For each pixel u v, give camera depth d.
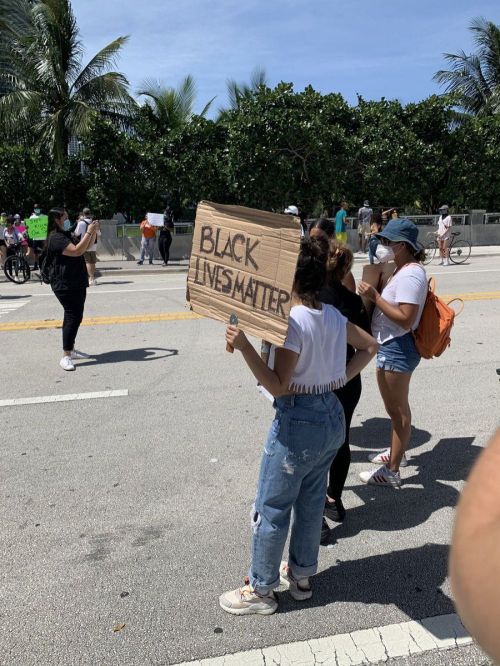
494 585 0.77
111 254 19.47
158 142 20.84
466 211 23.55
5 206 20.95
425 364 6.63
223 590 2.90
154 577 3.01
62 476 4.12
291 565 2.81
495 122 22.95
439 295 10.88
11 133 22.75
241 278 2.52
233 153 19.84
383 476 3.94
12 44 23.45
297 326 2.43
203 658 2.49
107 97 23.31
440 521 3.52
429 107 21.91
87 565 3.12
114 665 2.46
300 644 2.56
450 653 2.50
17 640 2.60
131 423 5.08
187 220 22.39
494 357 6.84
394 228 3.63
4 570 3.09
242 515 3.58
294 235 2.32
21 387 6.12
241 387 5.96
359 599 2.85
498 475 0.85
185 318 9.32
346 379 2.74
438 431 4.83
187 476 4.09
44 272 6.71
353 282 3.69
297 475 2.55
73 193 21.72
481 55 28.34
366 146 21.05
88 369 6.70
